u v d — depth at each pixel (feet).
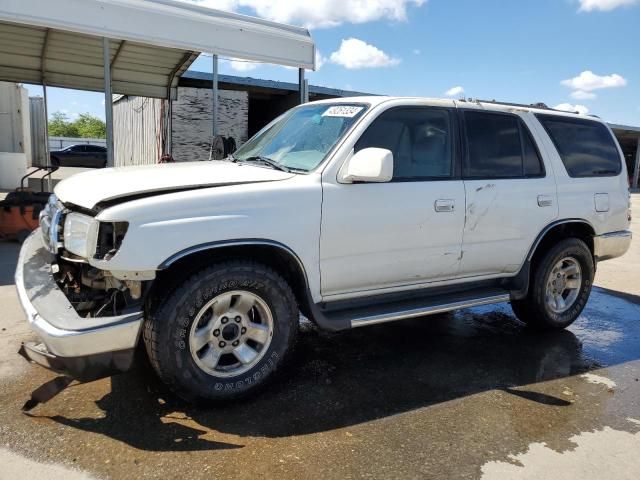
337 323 12.16
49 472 8.75
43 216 12.50
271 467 9.14
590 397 12.51
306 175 11.88
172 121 46.60
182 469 8.97
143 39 26.03
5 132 59.11
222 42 28.40
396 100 13.25
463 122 14.28
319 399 11.76
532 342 16.22
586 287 17.26
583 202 16.47
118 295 10.27
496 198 14.42
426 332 16.66
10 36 32.37
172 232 10.00
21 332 14.75
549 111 16.55
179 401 11.29
